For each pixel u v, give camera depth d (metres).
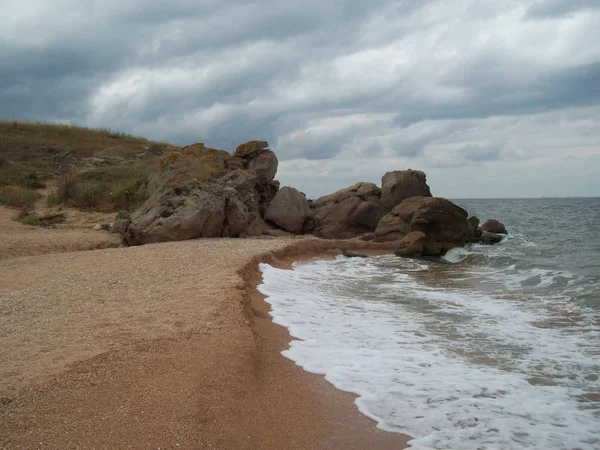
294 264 14.20
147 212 18.55
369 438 4.35
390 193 24.45
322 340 7.00
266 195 24.75
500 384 5.55
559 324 8.18
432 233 19.73
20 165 27.62
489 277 13.40
